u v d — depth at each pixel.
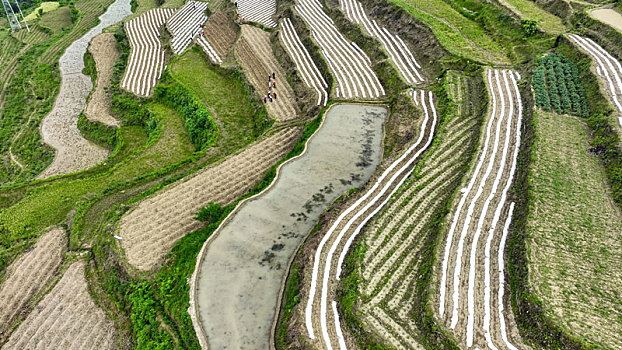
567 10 41.16
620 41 33.22
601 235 20.55
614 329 16.78
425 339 18.05
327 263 22.33
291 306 20.97
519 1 45.66
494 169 25.78
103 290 25.41
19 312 24.95
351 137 33.03
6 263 27.86
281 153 34.00
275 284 22.75
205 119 39.25
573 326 16.89
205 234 25.84
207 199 29.95
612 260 19.41
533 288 18.34
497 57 37.97
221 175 32.09
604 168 24.38
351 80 39.47
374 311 19.33
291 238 25.22
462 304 18.72
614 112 26.89
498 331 17.78
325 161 30.91
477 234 21.70
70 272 26.53
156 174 33.75
